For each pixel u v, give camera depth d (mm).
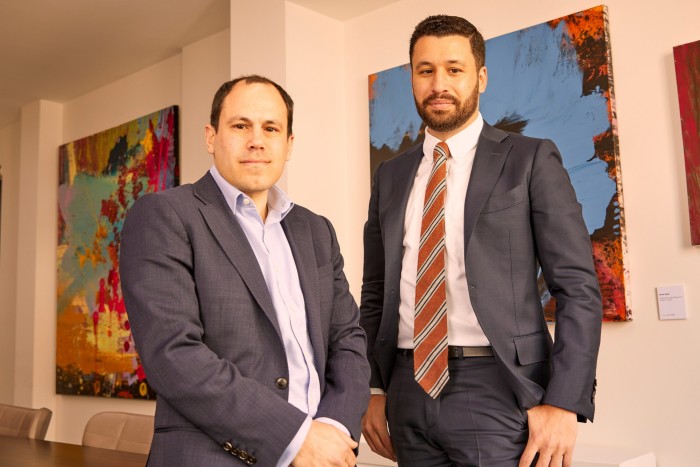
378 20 4172
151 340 1550
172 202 1685
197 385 1508
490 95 3604
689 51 3025
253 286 1660
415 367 1967
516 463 1872
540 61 3443
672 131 3080
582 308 1842
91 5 4445
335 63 4277
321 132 4117
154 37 4953
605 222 3176
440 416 1940
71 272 5855
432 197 2055
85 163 5863
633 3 3230
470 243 1948
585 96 3281
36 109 6219
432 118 2070
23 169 6258
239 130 1750
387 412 2109
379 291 2281
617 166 3176
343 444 1591
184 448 1549
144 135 5355
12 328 6422
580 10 3373
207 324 1619
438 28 2070
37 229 6055
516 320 1912
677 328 3006
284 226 1852
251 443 1524
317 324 1768
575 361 1804
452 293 1986
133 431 2838
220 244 1672
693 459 2916
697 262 2975
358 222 4148
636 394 3090
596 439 3188
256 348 1629
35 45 5043
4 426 3248
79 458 2439
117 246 5480
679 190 3045
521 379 1846
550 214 1921
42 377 5918
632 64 3217
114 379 5352
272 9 4066
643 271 3115
